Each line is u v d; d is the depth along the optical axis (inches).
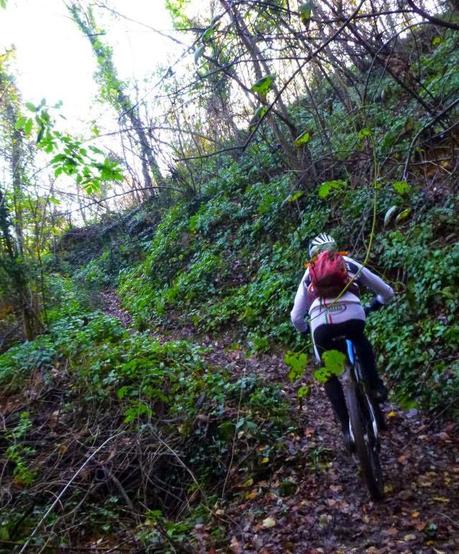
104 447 247.1
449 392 203.3
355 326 170.7
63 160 189.5
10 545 195.3
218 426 236.8
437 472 170.2
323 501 170.7
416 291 260.4
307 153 400.8
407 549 139.2
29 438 278.5
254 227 469.7
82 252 949.8
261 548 156.6
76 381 313.6
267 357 323.3
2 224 459.5
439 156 310.2
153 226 818.2
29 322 466.0
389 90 390.6
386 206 322.0
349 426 165.6
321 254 178.9
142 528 190.5
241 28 223.9
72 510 208.4
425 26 408.5
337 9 293.0
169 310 490.9
